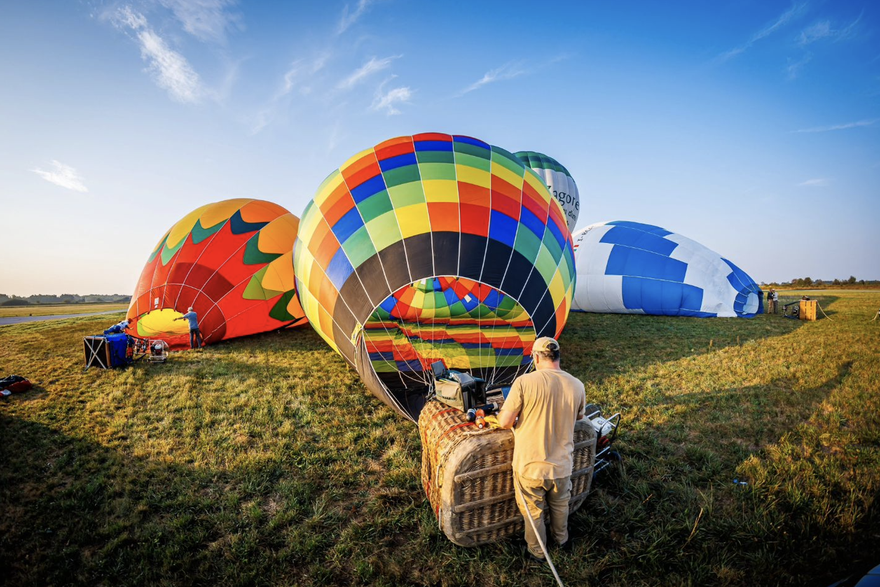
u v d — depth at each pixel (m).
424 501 3.88
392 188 6.89
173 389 7.19
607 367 8.19
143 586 3.00
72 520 3.69
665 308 15.92
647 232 17.27
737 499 3.74
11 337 13.55
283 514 3.68
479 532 3.25
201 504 3.90
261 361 9.08
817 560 2.97
